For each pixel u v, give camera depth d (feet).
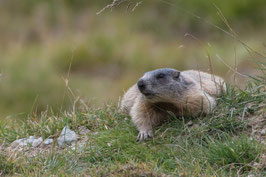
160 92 58.70
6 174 52.24
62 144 58.90
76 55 133.80
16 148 58.75
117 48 135.95
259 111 57.26
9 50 136.67
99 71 128.77
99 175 47.83
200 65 87.81
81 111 67.67
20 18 163.43
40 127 63.57
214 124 56.85
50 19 159.94
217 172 48.44
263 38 118.52
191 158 50.85
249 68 92.73
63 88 108.99
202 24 133.90
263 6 138.31
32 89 107.86
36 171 50.85
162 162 52.24
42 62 124.16
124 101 68.69
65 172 50.90
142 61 125.90
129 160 52.70
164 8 151.12
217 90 64.03
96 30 149.07
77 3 167.84
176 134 57.52
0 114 96.48
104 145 55.93
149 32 144.77
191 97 59.67
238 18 135.85
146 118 59.98
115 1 61.41
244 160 49.26
